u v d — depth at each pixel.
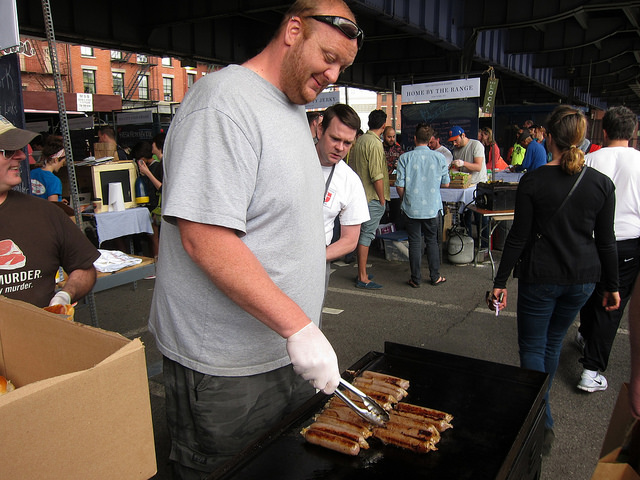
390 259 7.24
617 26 14.66
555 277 2.51
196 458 1.62
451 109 9.83
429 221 5.77
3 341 1.42
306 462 1.40
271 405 1.67
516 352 4.02
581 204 2.44
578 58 19.06
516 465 1.43
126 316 5.04
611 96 35.81
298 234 1.49
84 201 6.12
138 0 11.65
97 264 2.85
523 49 16.08
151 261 3.05
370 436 1.50
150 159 6.64
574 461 2.70
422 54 16.86
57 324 1.24
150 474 1.12
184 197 1.27
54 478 0.93
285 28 1.38
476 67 20.00
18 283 1.94
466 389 1.79
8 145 1.79
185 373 1.56
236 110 1.32
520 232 2.56
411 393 1.77
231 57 15.12
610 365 3.82
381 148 5.74
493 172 7.62
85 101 10.63
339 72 1.40
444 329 4.55
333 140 2.52
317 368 1.25
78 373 0.96
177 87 36.59
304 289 1.55
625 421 1.56
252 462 1.40
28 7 9.45
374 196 5.69
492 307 2.73
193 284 1.48
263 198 1.40
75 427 0.96
